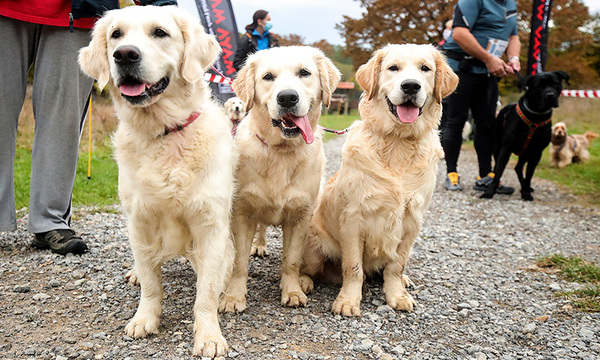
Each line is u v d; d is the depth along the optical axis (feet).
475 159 42.60
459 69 23.49
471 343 8.84
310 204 10.58
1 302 9.58
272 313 9.88
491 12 22.26
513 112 23.47
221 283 8.57
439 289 11.69
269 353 8.09
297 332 9.01
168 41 8.46
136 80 8.02
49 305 9.57
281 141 10.02
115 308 9.62
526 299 11.15
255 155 10.10
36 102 12.33
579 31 76.23
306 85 10.44
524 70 77.25
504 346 8.74
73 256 12.30
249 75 10.61
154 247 8.70
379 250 10.64
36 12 11.50
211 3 30.09
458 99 24.09
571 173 32.71
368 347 8.45
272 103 9.78
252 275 12.23
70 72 12.09
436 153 10.87
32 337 8.27
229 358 7.84
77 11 11.33
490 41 22.61
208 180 8.38
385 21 85.35
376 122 10.61
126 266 11.95
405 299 10.36
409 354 8.31
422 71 10.75
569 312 10.34
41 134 12.36
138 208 8.35
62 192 12.60
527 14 72.49
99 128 36.14
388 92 10.44
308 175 10.41
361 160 10.34
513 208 22.04
